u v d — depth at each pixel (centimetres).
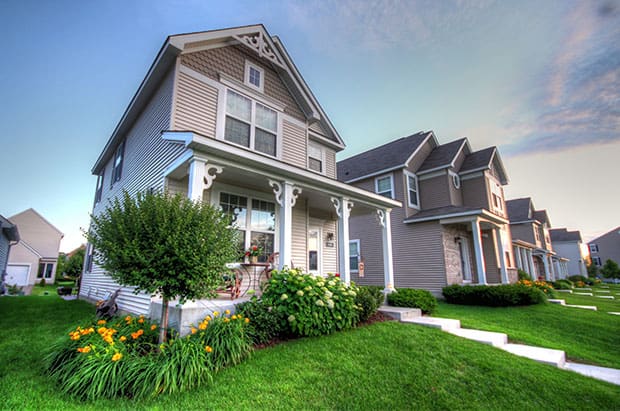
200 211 385
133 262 335
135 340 363
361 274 1118
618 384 360
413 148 1395
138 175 783
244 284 670
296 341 435
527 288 966
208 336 360
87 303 959
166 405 267
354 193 750
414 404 293
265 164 545
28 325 590
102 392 282
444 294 1041
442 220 1146
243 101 762
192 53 686
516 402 304
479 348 436
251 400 281
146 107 798
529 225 2378
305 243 845
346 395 300
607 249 4350
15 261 2494
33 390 291
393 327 520
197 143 453
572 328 661
